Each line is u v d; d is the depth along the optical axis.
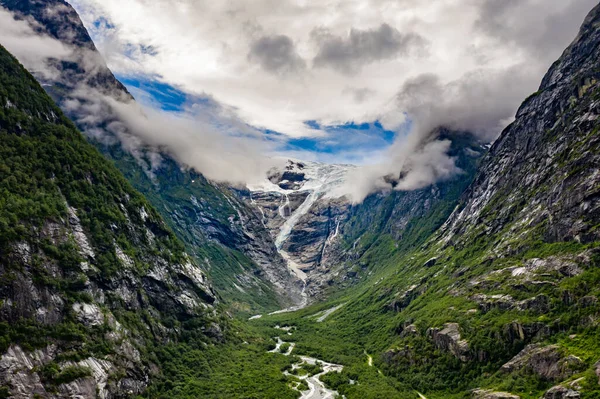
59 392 139.88
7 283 145.50
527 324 178.62
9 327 140.62
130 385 168.12
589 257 186.25
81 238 186.50
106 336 170.38
